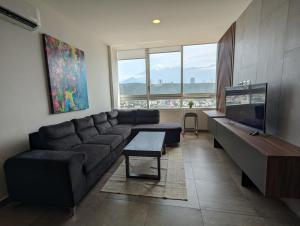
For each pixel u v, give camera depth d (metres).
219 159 3.02
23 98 2.18
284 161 1.45
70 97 3.08
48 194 1.75
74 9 2.70
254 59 2.54
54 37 2.72
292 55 1.69
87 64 3.77
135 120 4.57
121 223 1.62
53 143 2.26
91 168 2.08
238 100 2.69
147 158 3.12
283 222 1.59
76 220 1.67
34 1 2.33
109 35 4.01
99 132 3.47
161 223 1.60
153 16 3.04
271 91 2.07
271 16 2.07
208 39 4.52
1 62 1.91
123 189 2.17
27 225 1.62
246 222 1.59
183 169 2.66
